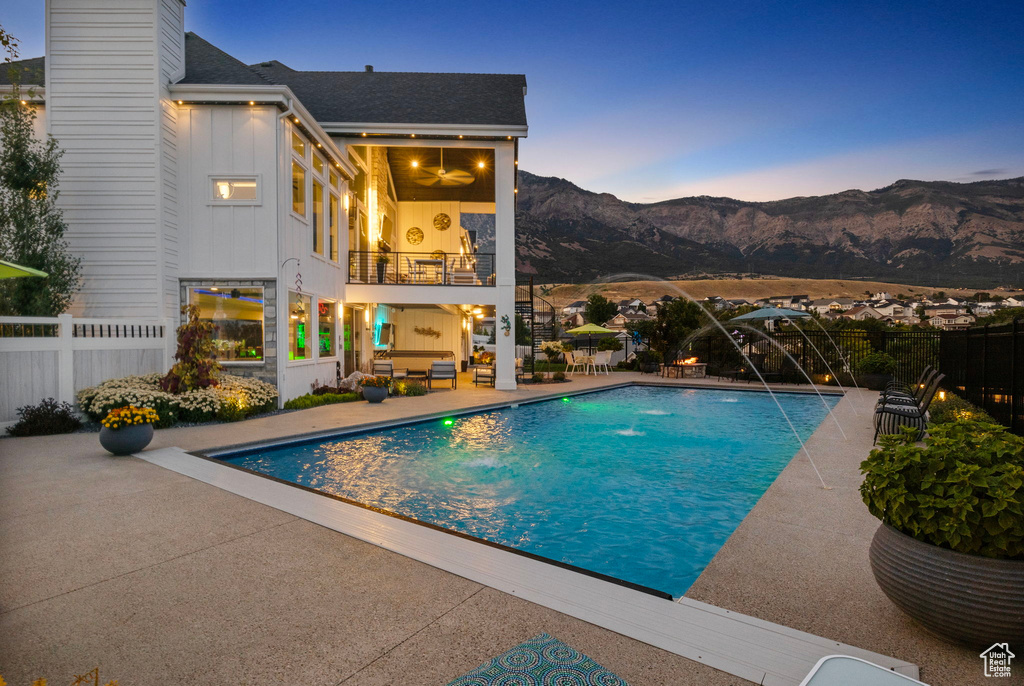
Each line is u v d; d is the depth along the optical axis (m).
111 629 2.90
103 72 11.58
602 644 2.73
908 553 2.70
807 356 19.69
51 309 10.62
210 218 12.30
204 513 5.04
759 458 8.48
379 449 9.07
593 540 5.10
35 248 10.60
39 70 12.27
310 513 5.04
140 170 11.61
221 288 12.38
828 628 2.88
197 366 10.62
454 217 25.45
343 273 17.00
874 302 128.00
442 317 24.98
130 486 5.98
